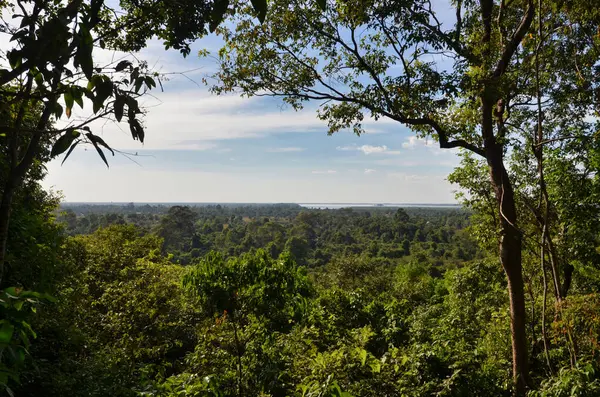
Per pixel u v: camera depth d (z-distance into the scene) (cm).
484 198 1027
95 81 187
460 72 702
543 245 745
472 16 838
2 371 170
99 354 707
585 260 899
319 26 759
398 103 723
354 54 750
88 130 192
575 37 746
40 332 628
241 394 646
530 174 962
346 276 2600
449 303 1349
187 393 532
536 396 595
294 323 894
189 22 281
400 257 5956
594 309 629
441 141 807
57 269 601
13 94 197
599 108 780
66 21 174
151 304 1010
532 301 962
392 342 1010
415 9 659
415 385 636
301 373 665
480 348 909
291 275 698
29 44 173
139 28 330
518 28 753
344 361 662
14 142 270
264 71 798
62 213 1510
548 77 789
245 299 672
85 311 938
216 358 679
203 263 678
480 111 805
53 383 515
